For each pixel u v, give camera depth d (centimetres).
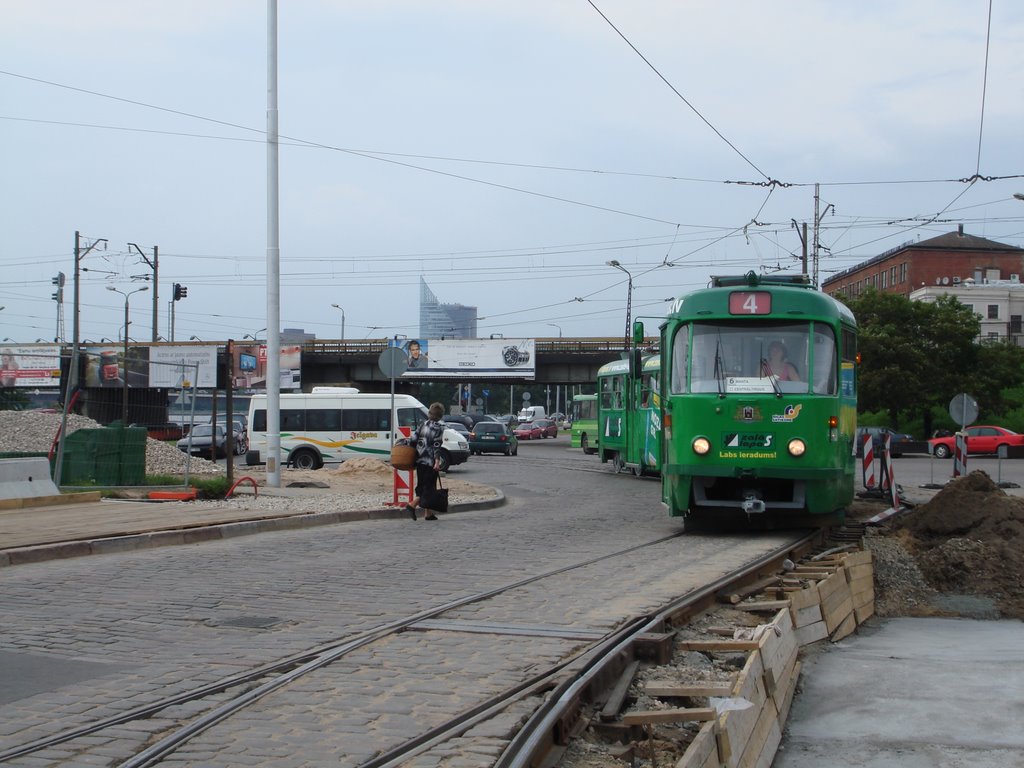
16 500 1716
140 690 611
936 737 681
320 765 479
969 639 1039
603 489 2691
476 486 2500
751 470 1404
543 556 1252
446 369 6944
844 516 1532
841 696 786
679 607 870
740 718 575
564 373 7125
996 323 8544
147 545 1310
